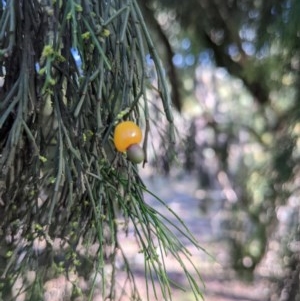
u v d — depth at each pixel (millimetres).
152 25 353
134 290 121
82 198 104
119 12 93
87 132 98
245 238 475
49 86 94
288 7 253
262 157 440
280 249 389
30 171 104
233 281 506
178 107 410
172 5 346
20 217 110
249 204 444
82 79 93
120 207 102
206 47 420
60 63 95
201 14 364
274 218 392
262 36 290
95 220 101
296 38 258
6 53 88
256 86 432
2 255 115
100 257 96
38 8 99
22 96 92
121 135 90
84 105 98
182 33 406
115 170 101
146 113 94
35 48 98
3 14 93
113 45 97
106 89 99
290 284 366
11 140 90
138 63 109
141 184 103
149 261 101
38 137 101
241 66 418
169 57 390
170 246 97
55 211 106
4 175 91
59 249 117
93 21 93
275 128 428
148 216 102
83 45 93
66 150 95
